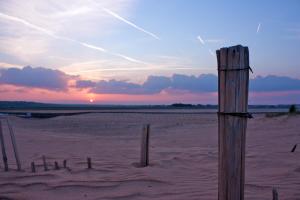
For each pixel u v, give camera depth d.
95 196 6.20
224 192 3.25
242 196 3.23
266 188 6.47
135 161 10.33
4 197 6.30
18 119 44.38
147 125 9.48
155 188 6.65
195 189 6.46
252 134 18.59
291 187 6.49
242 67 3.13
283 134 17.42
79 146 15.61
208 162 9.69
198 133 22.56
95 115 67.56
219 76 3.25
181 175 7.82
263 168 8.56
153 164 9.38
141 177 7.46
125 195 6.19
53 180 7.37
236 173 3.20
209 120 45.69
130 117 58.50
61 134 24.47
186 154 11.50
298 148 12.13
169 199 5.89
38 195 6.38
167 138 19.67
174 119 50.00
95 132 27.36
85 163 9.87
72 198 6.13
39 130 28.97
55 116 60.06
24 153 13.34
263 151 11.52
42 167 9.43
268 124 24.48
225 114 3.21
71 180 7.25
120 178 7.46
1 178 7.71
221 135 3.26
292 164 8.82
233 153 3.19
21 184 7.08
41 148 14.98
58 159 11.19
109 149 14.16
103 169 8.59
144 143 9.45
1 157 12.17
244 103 3.16
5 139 19.03
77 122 42.03
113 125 35.91
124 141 18.14
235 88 3.15
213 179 7.30
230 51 3.16
